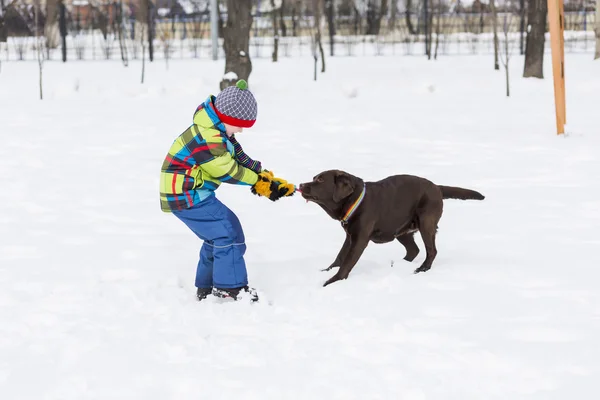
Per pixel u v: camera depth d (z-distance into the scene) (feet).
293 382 12.32
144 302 16.47
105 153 37.65
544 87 62.39
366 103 57.16
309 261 19.88
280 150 38.17
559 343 13.83
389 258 20.20
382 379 12.38
